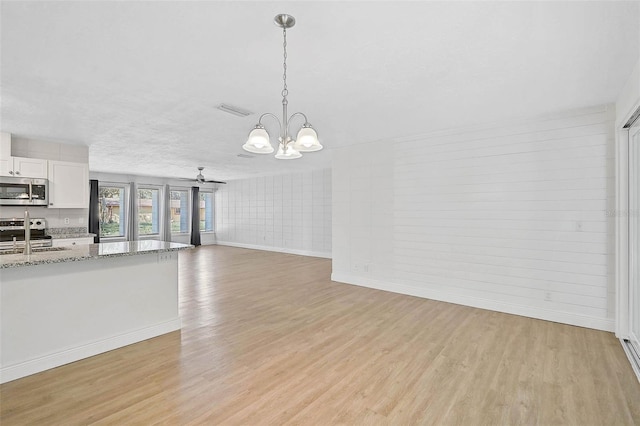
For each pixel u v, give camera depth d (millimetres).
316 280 5766
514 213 3916
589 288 3461
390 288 5008
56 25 1898
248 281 5680
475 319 3736
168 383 2355
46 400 2139
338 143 5332
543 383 2365
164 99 3119
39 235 4812
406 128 4336
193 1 1692
